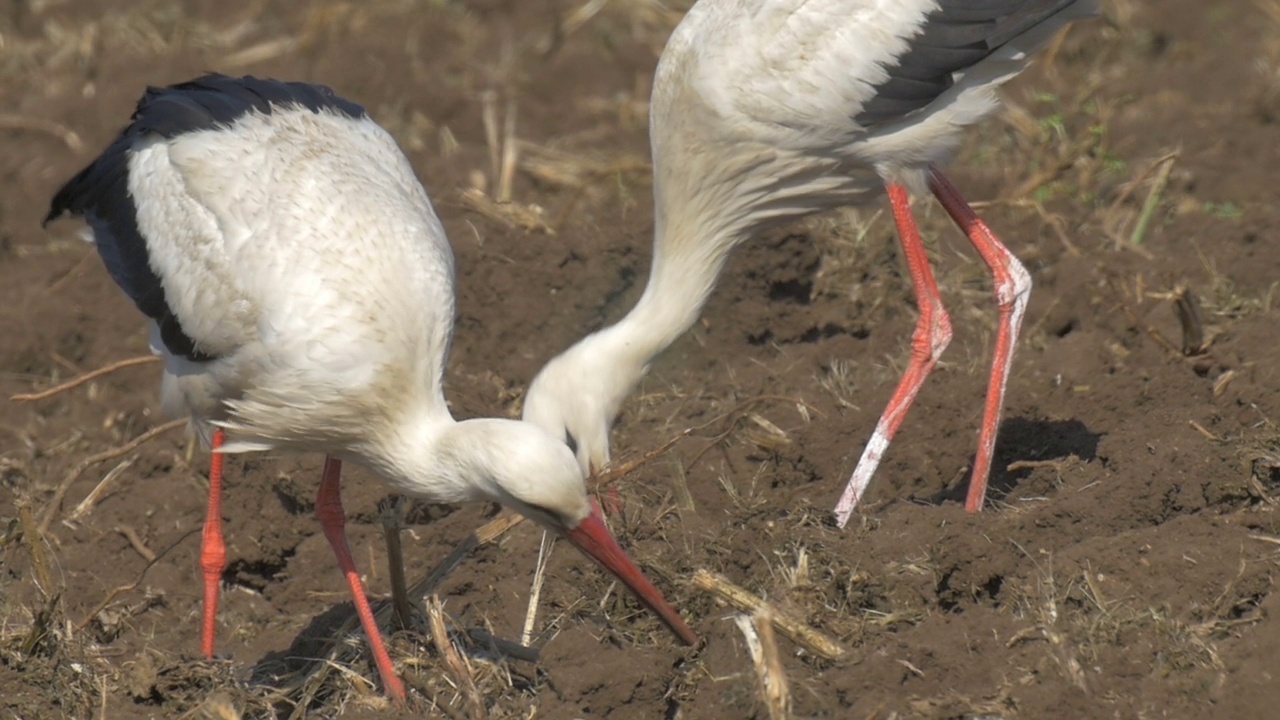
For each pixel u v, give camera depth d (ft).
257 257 32.50
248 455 40.40
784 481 39.09
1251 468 34.35
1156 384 39.47
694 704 29.99
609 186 55.42
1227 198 52.13
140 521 40.32
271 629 36.45
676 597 33.19
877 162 37.42
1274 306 44.45
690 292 37.47
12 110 61.16
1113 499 34.09
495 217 49.16
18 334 47.80
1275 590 30.40
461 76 64.90
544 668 31.24
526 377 45.42
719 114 36.63
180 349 33.96
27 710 31.24
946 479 38.81
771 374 44.29
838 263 47.26
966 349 44.32
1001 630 30.22
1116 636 30.04
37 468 43.01
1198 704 28.22
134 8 69.67
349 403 32.24
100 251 36.35
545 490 29.86
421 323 32.53
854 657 30.04
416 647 32.96
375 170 34.71
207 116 35.40
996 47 36.45
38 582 35.14
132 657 33.81
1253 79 60.03
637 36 68.13
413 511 39.73
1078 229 49.93
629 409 42.98
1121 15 66.03
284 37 67.62
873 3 36.29
